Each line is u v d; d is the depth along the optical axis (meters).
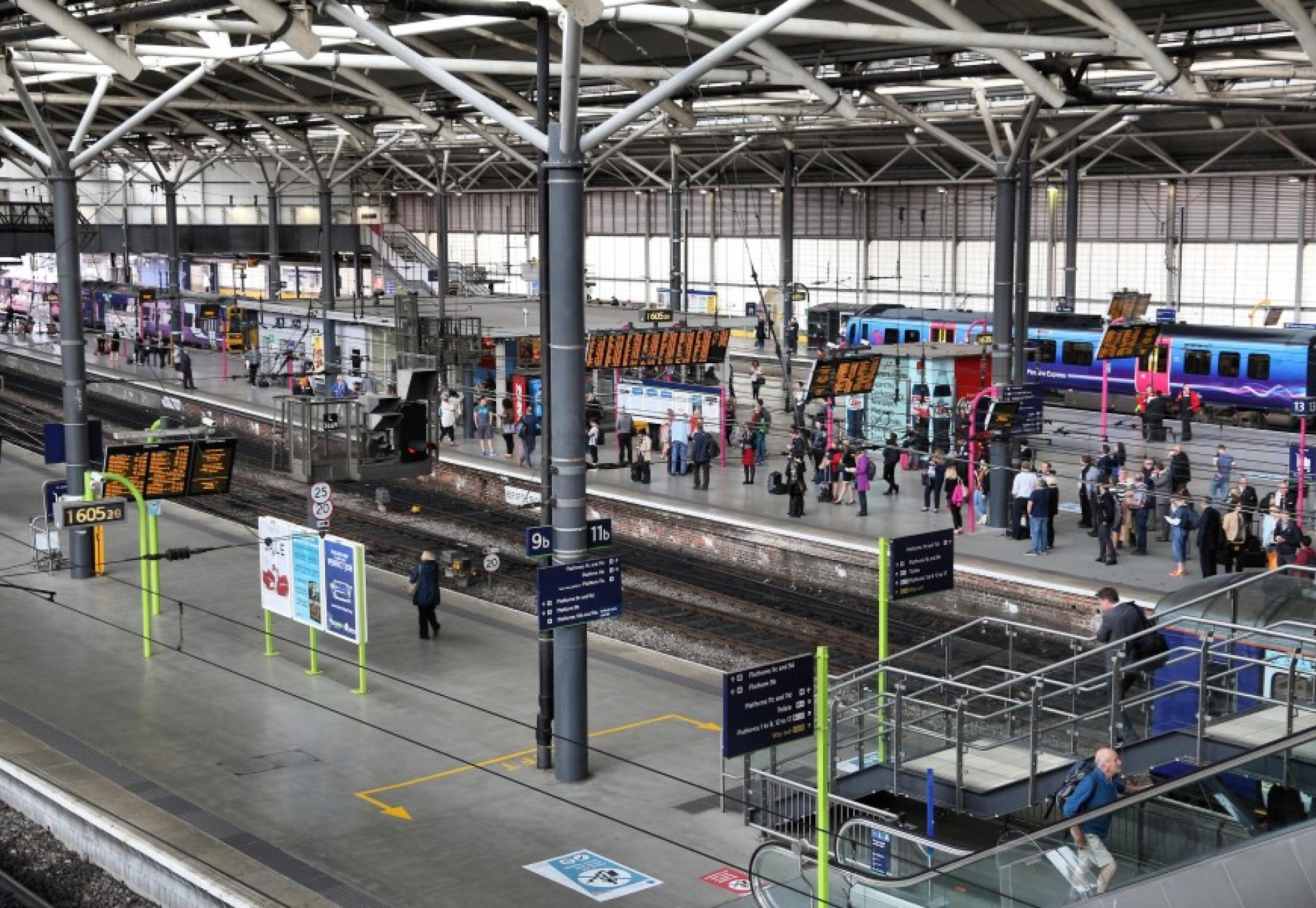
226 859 17.31
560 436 19.84
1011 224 33.69
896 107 35.09
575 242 19.48
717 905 16.31
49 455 31.95
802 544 32.88
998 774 16.62
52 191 30.58
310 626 24.55
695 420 38.34
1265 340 47.28
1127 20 25.02
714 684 24.39
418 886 16.75
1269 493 31.47
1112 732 16.05
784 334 47.12
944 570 20.30
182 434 28.75
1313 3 29.67
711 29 28.84
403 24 29.12
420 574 26.66
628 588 31.58
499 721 22.47
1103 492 30.23
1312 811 14.16
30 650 26.17
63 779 20.00
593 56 36.53
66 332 30.91
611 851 17.75
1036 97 32.88
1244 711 15.66
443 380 47.31
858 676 18.33
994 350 33.94
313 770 20.42
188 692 23.83
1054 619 28.36
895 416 41.25
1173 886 13.25
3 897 17.84
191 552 25.30
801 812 18.12
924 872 14.34
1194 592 18.30
